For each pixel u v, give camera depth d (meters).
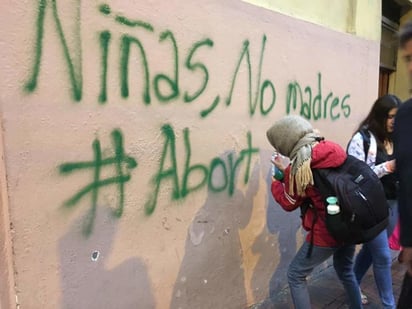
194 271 2.50
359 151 2.85
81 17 1.81
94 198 1.94
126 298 2.14
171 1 2.17
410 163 1.49
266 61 2.83
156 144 2.19
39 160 1.73
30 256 1.74
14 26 1.61
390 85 6.36
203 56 2.38
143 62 2.07
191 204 2.43
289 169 2.29
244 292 2.90
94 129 1.91
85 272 1.95
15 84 1.63
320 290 3.38
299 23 3.11
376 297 3.31
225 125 2.58
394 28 6.02
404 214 1.53
